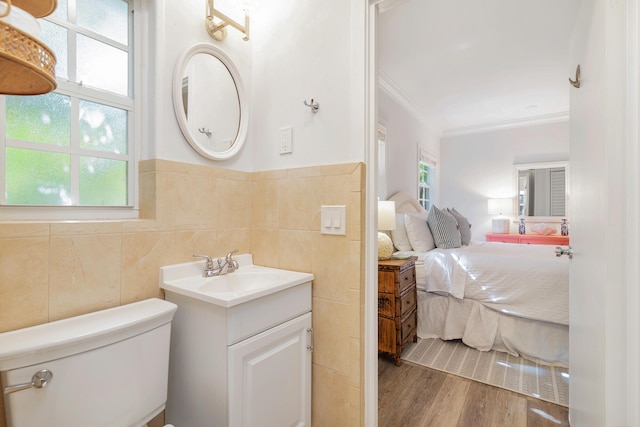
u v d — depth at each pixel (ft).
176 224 4.09
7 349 2.38
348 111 4.15
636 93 2.31
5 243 2.79
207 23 4.49
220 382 3.32
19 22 1.99
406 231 9.58
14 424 2.38
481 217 16.01
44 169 3.31
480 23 7.34
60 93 3.41
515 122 14.89
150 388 3.19
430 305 8.39
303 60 4.59
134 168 4.02
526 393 5.87
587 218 3.61
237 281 4.43
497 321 7.57
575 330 4.32
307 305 4.31
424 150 14.47
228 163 4.79
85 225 3.29
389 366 6.88
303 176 4.52
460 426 5.00
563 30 7.59
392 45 8.26
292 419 4.03
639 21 2.28
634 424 2.35
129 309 3.39
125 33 4.00
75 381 2.66
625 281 2.46
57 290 3.09
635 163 2.34
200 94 4.42
